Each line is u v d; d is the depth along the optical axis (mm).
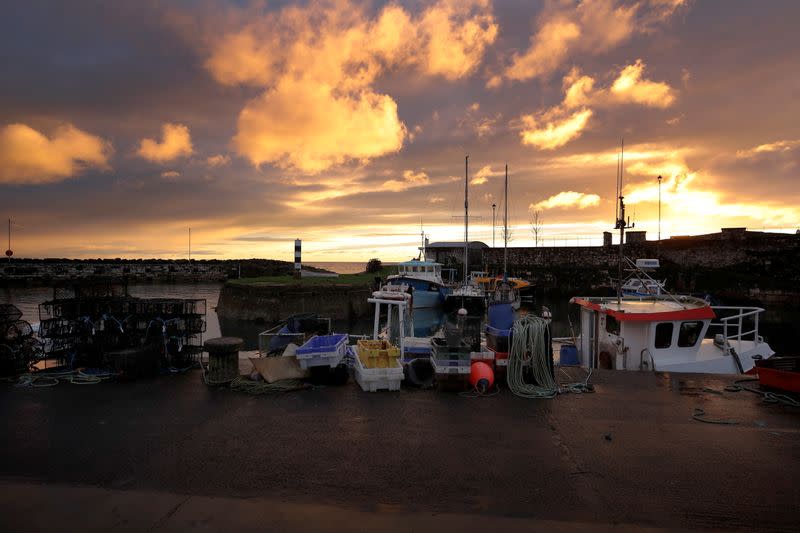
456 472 5125
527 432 6305
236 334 32188
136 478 4922
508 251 61281
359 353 8711
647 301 12797
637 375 9234
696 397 7891
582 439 6078
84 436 6035
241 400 7523
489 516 4238
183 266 102188
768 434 6285
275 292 37312
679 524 4172
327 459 5430
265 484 4820
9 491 4609
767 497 4648
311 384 8320
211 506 4359
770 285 42281
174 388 8125
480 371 8125
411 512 4297
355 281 44062
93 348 9188
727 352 11469
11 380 8508
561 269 57344
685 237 49281
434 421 6688
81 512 4246
